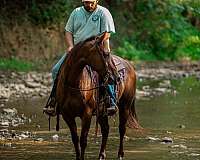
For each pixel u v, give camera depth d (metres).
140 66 35.47
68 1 33.34
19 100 20.72
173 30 41.59
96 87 11.14
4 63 29.50
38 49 31.97
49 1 33.06
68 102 11.04
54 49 32.69
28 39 31.80
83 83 10.94
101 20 11.47
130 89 12.42
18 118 16.94
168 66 36.31
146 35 40.78
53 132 14.93
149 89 24.61
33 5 32.59
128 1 40.75
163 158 12.03
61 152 12.56
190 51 41.72
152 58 39.78
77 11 11.60
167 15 41.41
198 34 42.94
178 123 16.55
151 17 41.09
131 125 12.56
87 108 10.98
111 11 38.56
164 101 21.12
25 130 15.11
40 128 15.48
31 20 32.41
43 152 12.55
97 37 10.86
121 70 12.05
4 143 13.41
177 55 40.94
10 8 32.06
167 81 27.86
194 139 14.20
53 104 11.56
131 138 14.32
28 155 12.23
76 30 11.64
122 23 39.53
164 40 40.78
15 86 23.39
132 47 38.66
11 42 31.12
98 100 11.27
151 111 18.70
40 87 23.75
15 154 12.31
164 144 13.56
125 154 12.47
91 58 10.73
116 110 11.58
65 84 11.05
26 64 30.20
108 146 13.34
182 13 43.31
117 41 38.47
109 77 10.70
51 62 31.81
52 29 32.94
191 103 20.66
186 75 31.50
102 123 11.98
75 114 11.12
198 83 27.72
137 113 18.27
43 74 27.89
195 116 17.81
